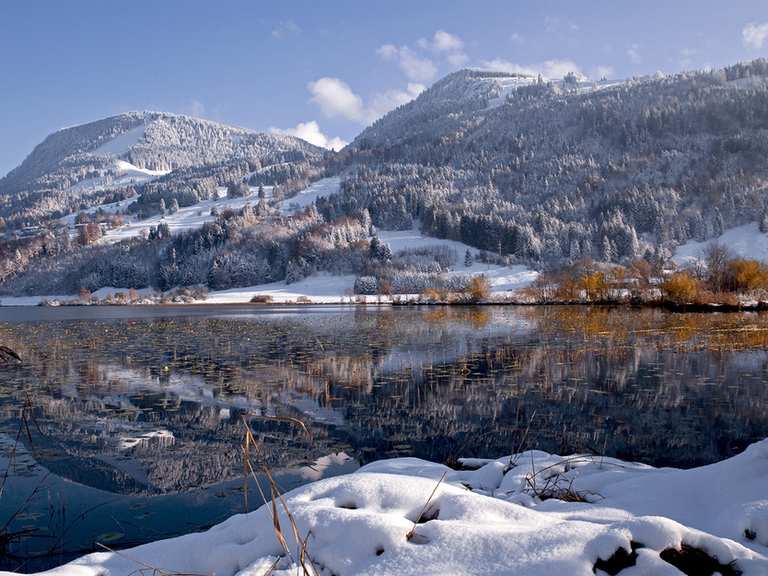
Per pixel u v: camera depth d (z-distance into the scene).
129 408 10.85
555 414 9.66
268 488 6.22
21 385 13.46
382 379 13.59
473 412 9.95
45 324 36.28
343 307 59.28
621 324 28.08
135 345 22.20
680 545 2.46
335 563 2.58
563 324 28.88
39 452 7.89
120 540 4.89
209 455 7.67
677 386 12.00
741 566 2.38
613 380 12.80
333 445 8.02
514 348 19.09
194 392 12.38
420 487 3.24
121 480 6.61
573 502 3.49
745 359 15.63
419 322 33.09
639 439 8.04
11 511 5.63
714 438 8.07
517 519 2.86
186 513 5.52
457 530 2.62
